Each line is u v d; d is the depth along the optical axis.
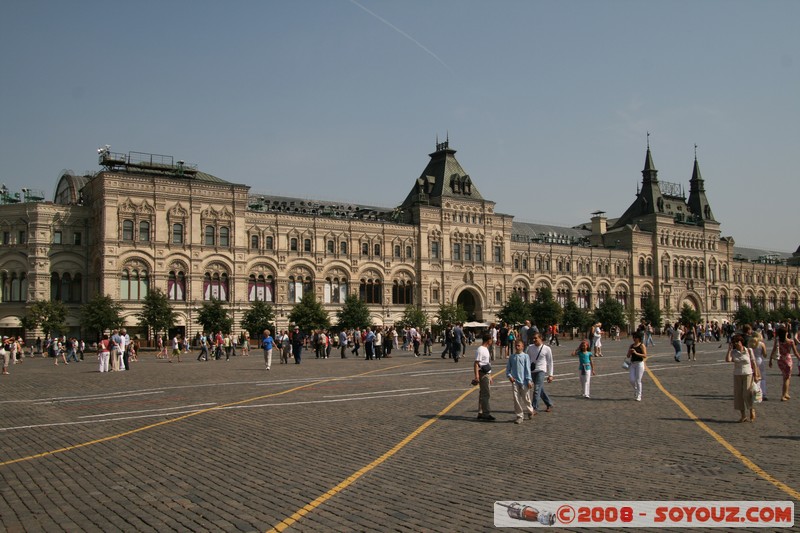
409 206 125.69
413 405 29.70
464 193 130.25
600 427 23.47
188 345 92.31
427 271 122.69
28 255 94.38
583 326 132.50
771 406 28.33
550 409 27.84
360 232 116.06
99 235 94.62
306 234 110.75
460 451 19.55
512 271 137.50
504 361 58.03
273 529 12.73
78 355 83.00
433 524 12.84
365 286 116.31
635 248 158.88
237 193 103.25
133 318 94.00
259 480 16.42
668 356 64.25
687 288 167.50
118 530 12.88
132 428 24.55
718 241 177.62
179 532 12.70
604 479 16.03
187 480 16.58
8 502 14.95
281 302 107.12
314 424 24.70
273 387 38.34
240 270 102.88
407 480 16.19
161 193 97.12
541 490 15.12
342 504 14.25
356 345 77.25
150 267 95.81
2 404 32.25
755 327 112.19
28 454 20.23
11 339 71.62
